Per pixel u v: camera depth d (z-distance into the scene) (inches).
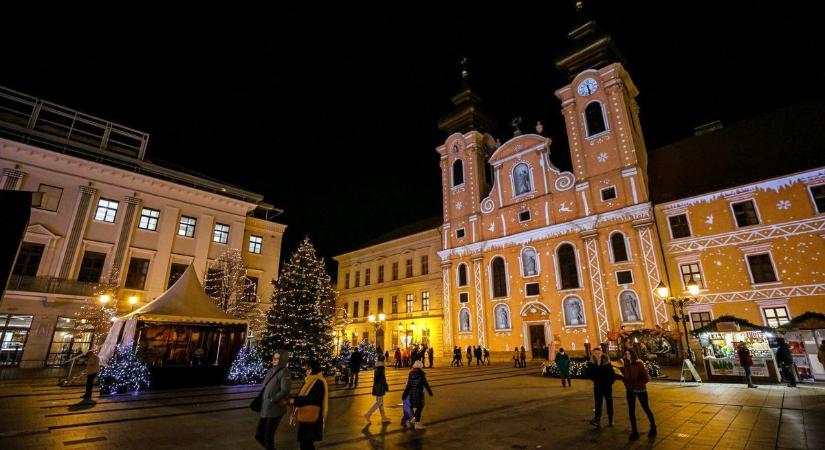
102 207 1078.4
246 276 1301.7
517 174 1477.6
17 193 253.9
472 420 387.2
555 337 1114.7
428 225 1835.6
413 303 1674.5
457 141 1701.5
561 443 299.4
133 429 348.8
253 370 711.7
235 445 297.9
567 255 1263.5
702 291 984.9
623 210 1147.9
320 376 237.1
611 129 1248.2
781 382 601.3
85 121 1136.8
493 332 1363.2
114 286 981.2
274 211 1489.9
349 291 2003.0
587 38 1382.9
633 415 312.3
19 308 899.4
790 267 887.1
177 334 847.1
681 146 1279.5
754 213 961.5
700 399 485.1
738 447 279.7
